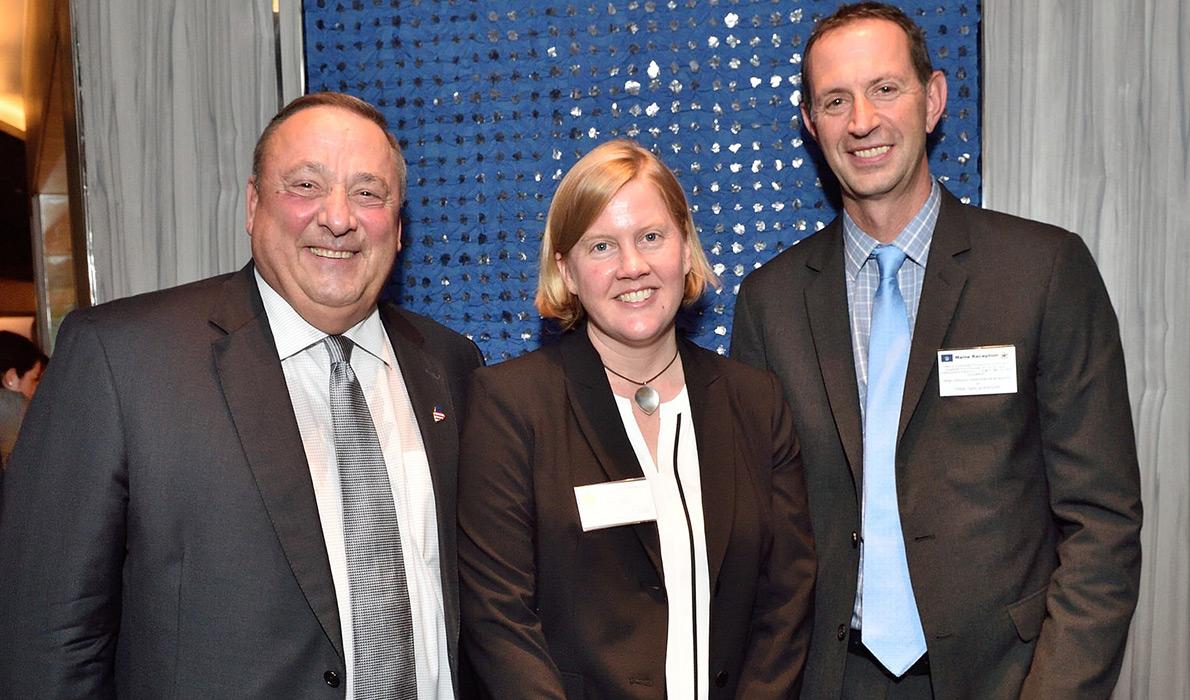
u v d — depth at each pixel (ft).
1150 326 7.13
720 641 5.49
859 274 6.36
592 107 7.74
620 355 5.83
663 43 7.65
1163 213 7.09
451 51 7.86
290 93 7.82
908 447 5.88
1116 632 5.45
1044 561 5.91
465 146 7.89
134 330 5.14
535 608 5.46
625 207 5.46
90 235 7.95
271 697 4.93
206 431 5.03
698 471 5.66
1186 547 7.14
